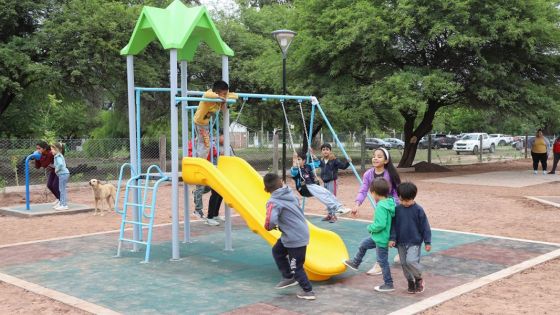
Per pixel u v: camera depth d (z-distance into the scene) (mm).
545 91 21469
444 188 16828
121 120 30781
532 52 19547
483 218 10914
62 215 11734
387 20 19891
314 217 10992
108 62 19672
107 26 19469
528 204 12984
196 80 25469
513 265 6777
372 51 20078
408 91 18484
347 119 24172
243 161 7957
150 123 30625
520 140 40250
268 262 7098
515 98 20266
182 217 11367
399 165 25141
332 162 10609
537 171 22484
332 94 20625
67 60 19297
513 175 21531
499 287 5836
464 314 4957
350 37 19312
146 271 6637
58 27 19125
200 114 7824
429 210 12102
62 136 40531
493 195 14938
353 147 35031
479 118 61000
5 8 18828
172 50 7098
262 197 7535
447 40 19047
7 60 18406
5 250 7945
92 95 24484
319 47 20625
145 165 21672
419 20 19359
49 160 12258
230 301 5375
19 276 6434
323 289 5809
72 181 19031
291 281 5859
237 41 26375
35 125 29672
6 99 22281
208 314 4973
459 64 21016
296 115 27344
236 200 6535
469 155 38312
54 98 26969
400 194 5418
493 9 19516
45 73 18844
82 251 7840
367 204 13305
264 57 23969
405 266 5516
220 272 6578
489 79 20031
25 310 5195
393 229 5531
